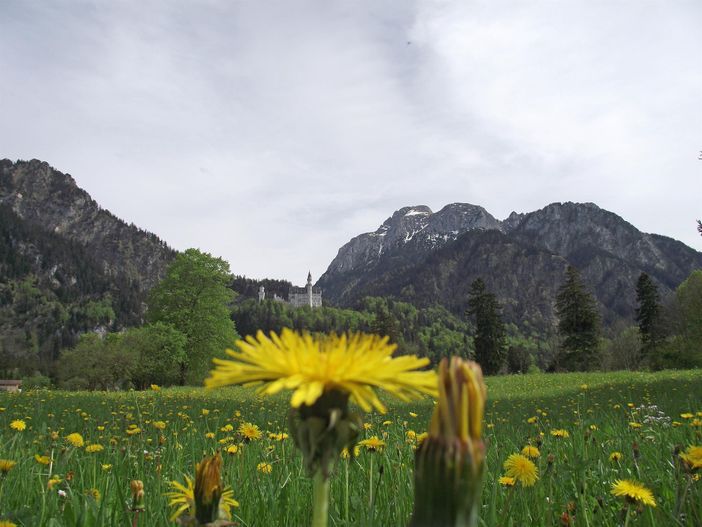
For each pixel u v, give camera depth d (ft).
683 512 9.39
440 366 3.22
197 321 171.12
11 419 31.35
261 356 3.61
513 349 409.49
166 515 8.74
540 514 9.42
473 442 3.06
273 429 25.36
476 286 273.54
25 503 9.71
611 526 9.23
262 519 9.31
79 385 183.21
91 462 12.51
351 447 3.67
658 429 20.13
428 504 3.04
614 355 284.41
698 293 186.29
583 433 18.37
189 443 18.13
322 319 580.71
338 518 9.17
